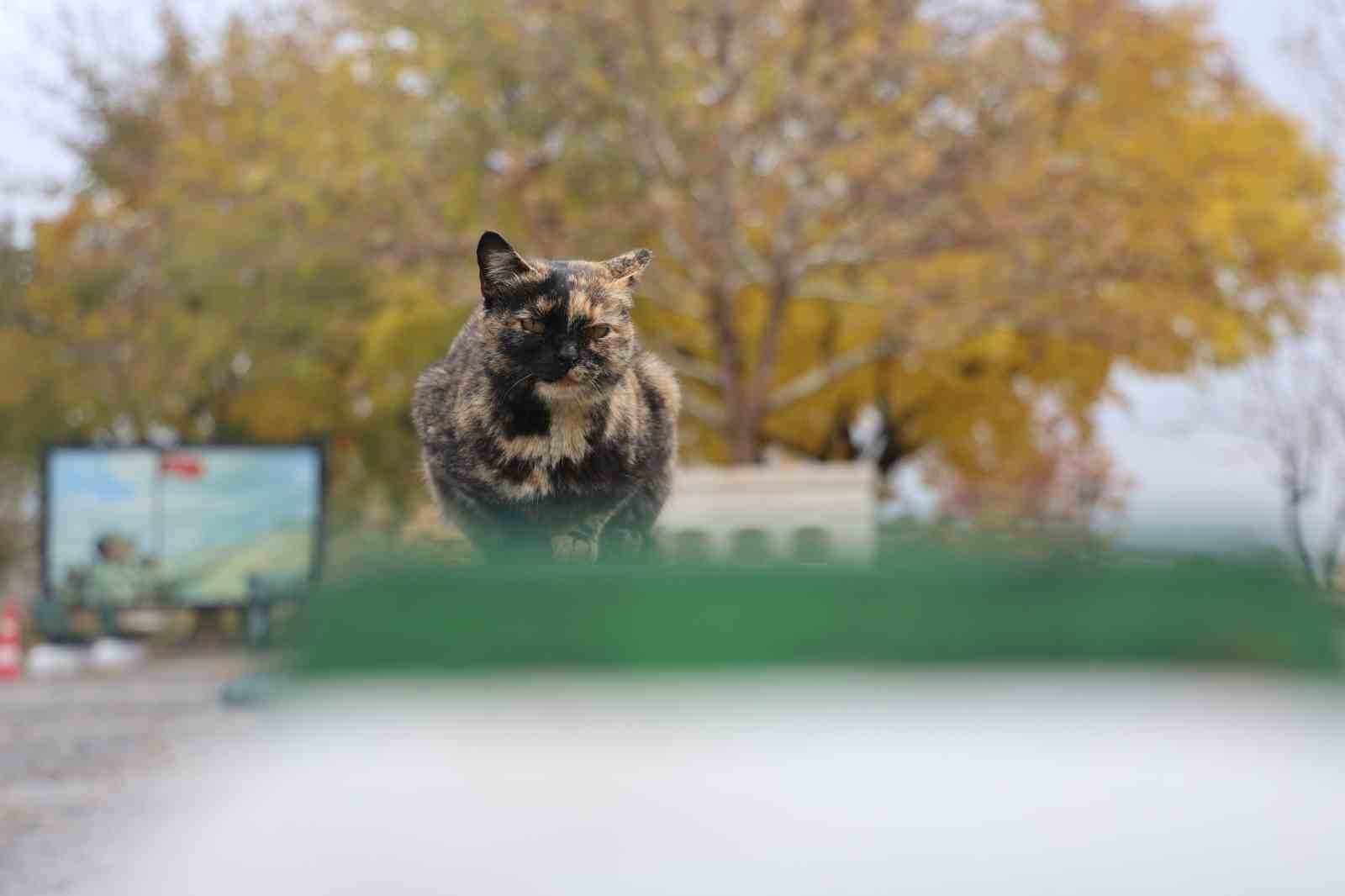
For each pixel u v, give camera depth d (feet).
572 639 4.73
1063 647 4.75
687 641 4.71
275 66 116.26
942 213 83.41
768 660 4.69
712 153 82.79
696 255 86.79
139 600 100.53
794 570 4.72
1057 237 83.56
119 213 130.21
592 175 89.25
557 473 15.92
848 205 84.33
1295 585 4.84
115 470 100.94
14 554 142.10
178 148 115.55
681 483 67.21
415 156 88.53
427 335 97.40
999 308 85.76
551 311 16.07
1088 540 4.99
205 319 110.83
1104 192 87.25
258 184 96.53
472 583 4.73
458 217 94.53
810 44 84.02
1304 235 104.01
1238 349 98.73
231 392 125.49
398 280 96.58
